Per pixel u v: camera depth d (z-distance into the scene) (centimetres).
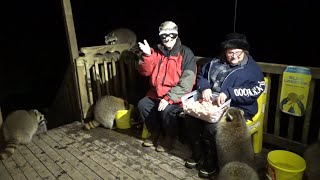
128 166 305
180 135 345
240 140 252
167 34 315
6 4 852
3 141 368
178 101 326
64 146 360
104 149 347
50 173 299
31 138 380
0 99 866
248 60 284
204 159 289
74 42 413
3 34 867
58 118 617
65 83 543
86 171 299
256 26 634
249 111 282
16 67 891
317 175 242
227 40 275
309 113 295
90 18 849
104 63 443
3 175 298
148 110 343
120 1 816
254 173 223
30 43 909
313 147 259
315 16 532
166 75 329
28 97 891
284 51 588
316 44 538
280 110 320
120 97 466
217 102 275
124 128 409
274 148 336
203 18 732
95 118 414
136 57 459
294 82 295
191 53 329
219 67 294
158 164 307
